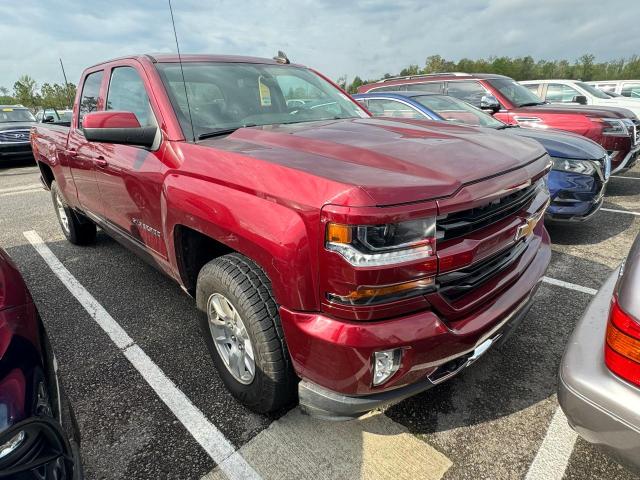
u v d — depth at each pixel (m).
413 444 2.01
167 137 2.36
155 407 2.28
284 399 1.97
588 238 4.73
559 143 4.38
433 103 5.73
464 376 2.46
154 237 2.62
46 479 1.28
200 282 2.14
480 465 1.89
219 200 1.87
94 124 2.21
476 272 1.79
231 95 2.76
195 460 1.95
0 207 6.88
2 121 12.34
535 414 2.18
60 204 4.63
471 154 1.93
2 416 1.24
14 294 1.64
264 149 1.98
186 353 2.75
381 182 1.51
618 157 6.40
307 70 3.54
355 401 1.63
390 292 1.50
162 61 2.77
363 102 6.17
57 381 1.62
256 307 1.83
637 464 1.39
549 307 3.22
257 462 1.93
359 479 1.83
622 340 1.38
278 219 1.62
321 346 1.57
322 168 1.67
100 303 3.44
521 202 2.00
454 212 1.57
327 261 1.50
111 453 2.00
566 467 1.88
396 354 1.56
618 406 1.38
